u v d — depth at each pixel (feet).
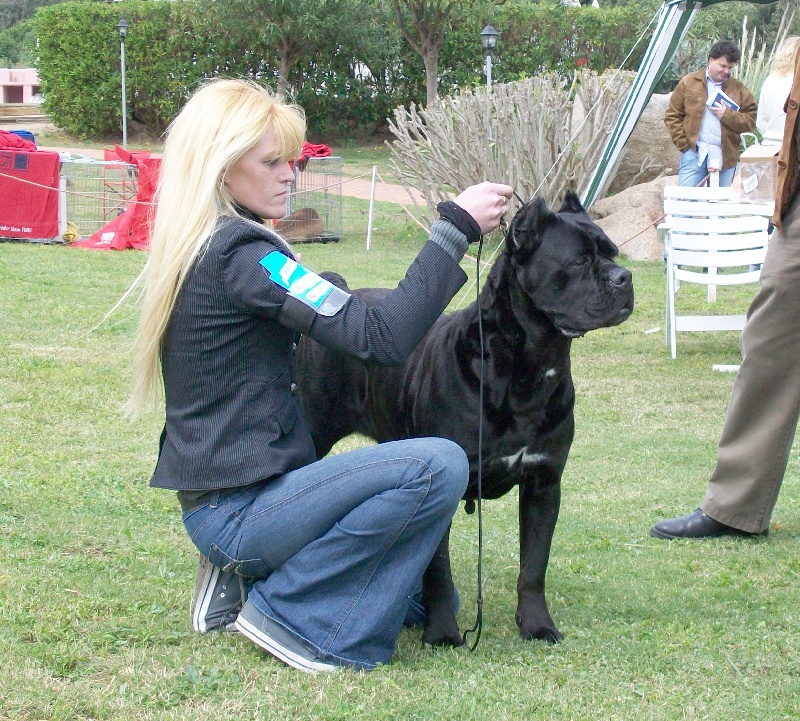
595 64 81.87
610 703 8.71
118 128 81.10
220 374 8.84
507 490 10.32
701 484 16.46
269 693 8.63
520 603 10.46
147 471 16.02
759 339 13.14
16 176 39.40
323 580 9.03
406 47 81.92
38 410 19.25
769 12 82.43
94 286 31.78
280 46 78.95
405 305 8.54
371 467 8.82
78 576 11.39
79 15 78.07
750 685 9.18
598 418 20.47
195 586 10.28
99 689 8.64
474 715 8.34
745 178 17.66
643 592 11.84
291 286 8.55
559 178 39.47
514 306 9.46
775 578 12.33
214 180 8.77
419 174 41.91
